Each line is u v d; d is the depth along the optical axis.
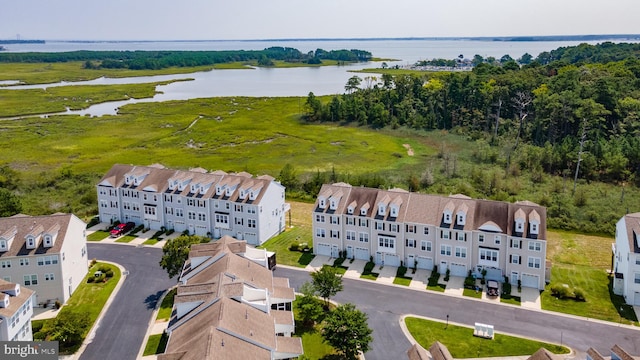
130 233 100.94
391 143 169.00
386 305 72.06
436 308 71.12
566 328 65.38
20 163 150.62
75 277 78.44
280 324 58.97
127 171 107.12
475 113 178.12
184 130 194.12
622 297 73.12
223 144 172.75
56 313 71.44
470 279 78.38
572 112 147.88
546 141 145.62
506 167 133.62
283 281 69.06
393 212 83.69
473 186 120.56
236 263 64.62
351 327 56.75
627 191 113.94
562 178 124.44
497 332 64.69
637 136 136.75
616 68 190.00
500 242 77.75
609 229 97.25
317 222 89.44
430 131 179.75
